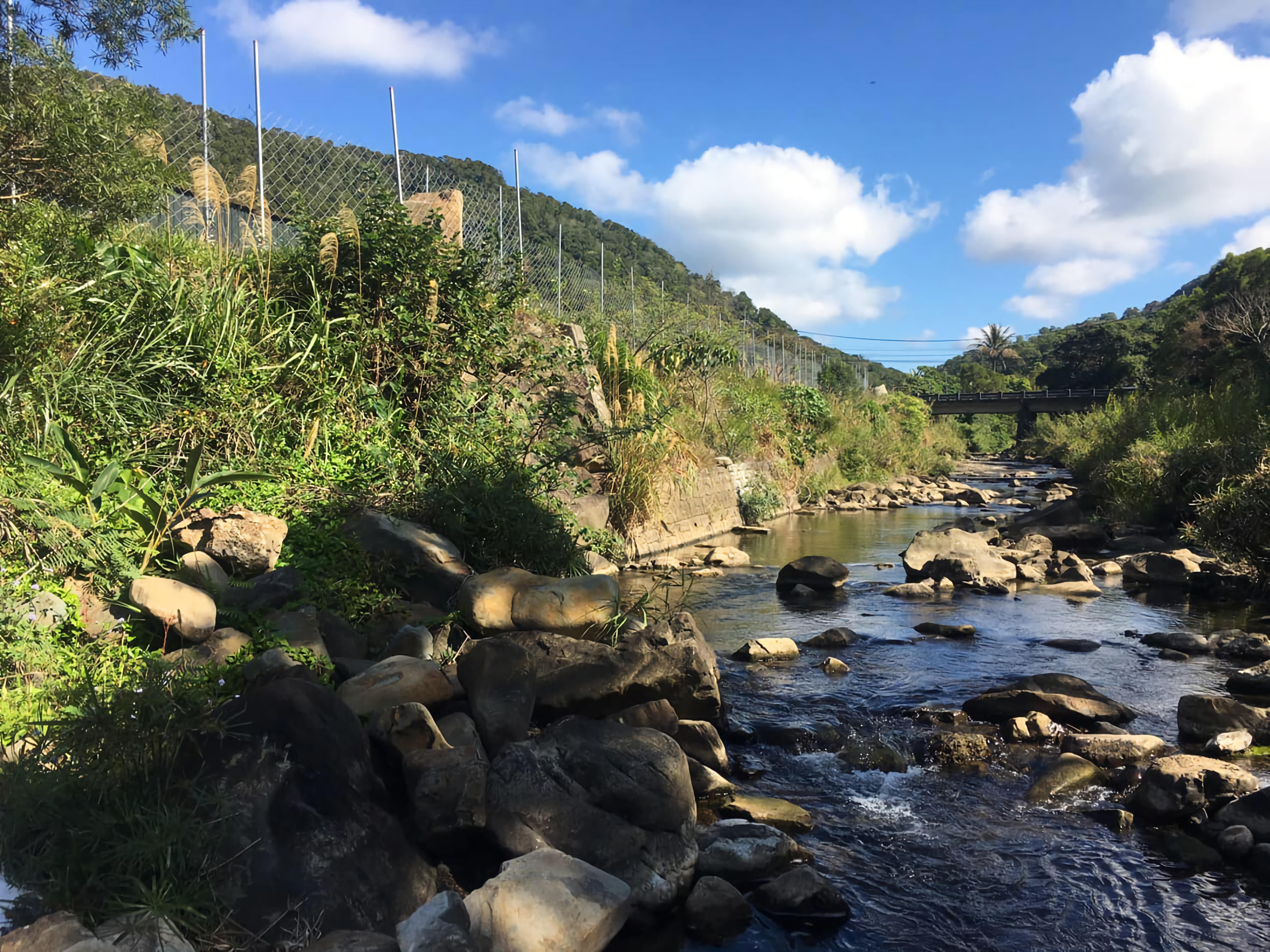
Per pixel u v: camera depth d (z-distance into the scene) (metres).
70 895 2.84
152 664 3.69
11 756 3.28
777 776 5.15
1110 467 18.44
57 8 6.30
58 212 6.11
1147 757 5.24
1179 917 3.66
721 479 17.06
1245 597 10.51
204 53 10.02
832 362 38.16
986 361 130.38
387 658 4.84
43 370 5.54
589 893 3.33
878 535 16.84
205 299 7.03
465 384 9.03
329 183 11.34
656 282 22.50
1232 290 48.41
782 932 3.55
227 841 3.06
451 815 3.63
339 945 2.86
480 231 13.73
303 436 7.17
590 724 4.25
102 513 5.08
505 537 7.09
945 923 3.63
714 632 8.56
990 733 5.82
